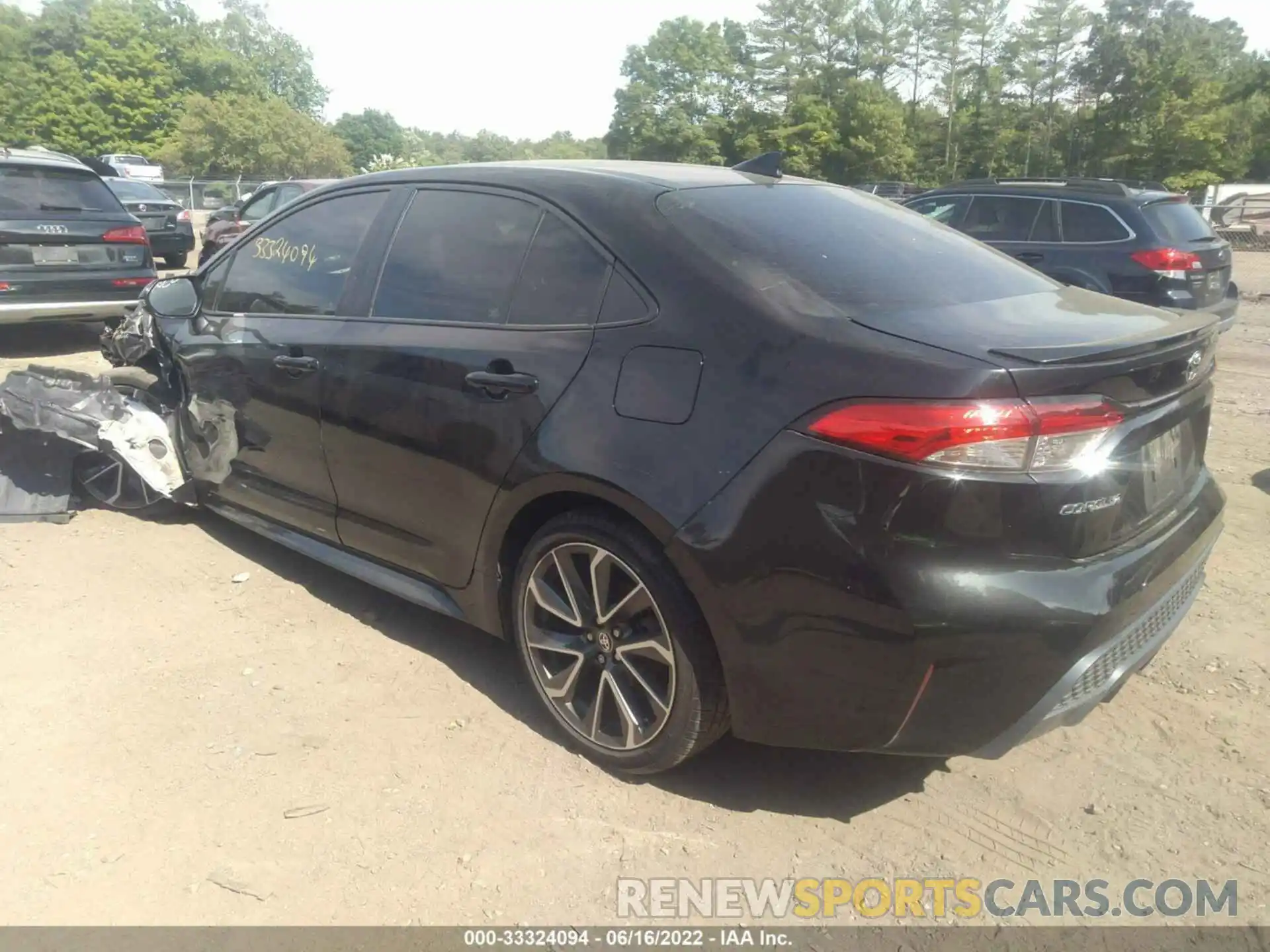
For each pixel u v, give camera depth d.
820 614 2.38
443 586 3.38
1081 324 2.64
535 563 3.00
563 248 3.03
